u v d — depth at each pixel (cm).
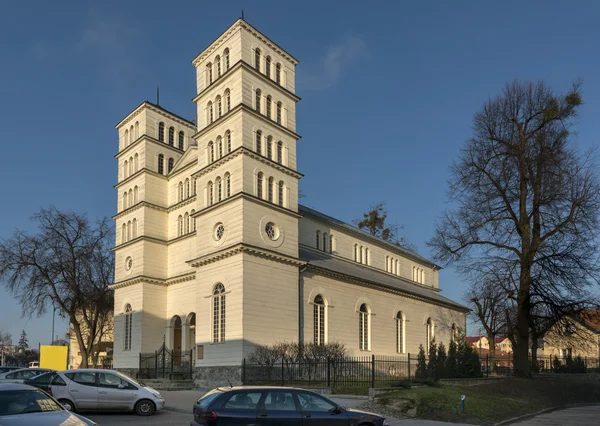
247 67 3909
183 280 4453
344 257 5250
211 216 3872
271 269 3719
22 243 5019
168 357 4391
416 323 5553
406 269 6425
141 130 4950
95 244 5372
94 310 6141
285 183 4038
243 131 3772
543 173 3616
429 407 2355
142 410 2172
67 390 2103
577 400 3531
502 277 3688
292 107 4306
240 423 1362
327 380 3064
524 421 2417
